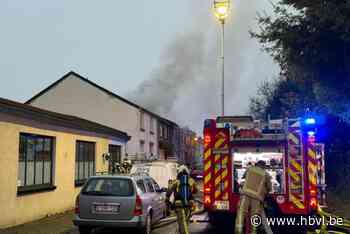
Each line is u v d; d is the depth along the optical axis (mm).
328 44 12844
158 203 13016
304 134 10344
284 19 13625
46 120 14602
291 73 15047
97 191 10945
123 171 22094
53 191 15508
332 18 11906
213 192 10641
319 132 18609
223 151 10695
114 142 24531
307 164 10250
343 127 18516
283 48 13852
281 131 10477
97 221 10750
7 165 12219
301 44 13242
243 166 10594
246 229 8750
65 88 41938
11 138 12484
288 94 23484
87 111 41438
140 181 11758
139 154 36594
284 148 10414
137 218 10766
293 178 10258
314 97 18438
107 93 41156
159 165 19672
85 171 19469
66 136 16859
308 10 12727
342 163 19203
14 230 11695
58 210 15914
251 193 8805
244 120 11094
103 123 40875
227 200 10539
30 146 14156
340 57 12969
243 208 8781
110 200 10805
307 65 13641
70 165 17219
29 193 13562
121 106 40906
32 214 13766
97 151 20906
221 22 20109
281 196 10211
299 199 10156
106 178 11102
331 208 13969
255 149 10547
